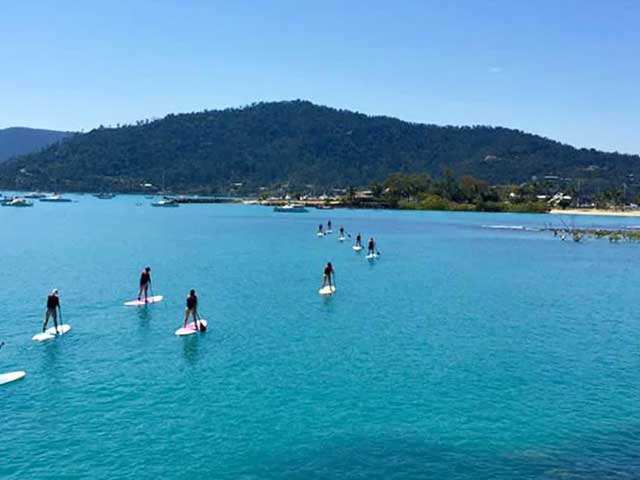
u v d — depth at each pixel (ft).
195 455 70.85
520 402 88.58
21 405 85.20
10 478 65.05
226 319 140.56
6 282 191.01
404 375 100.37
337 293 177.06
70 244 317.42
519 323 140.97
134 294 171.53
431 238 388.16
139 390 91.61
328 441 74.95
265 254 277.23
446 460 70.38
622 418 82.99
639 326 138.82
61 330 126.82
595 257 292.20
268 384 94.99
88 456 70.18
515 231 462.19
